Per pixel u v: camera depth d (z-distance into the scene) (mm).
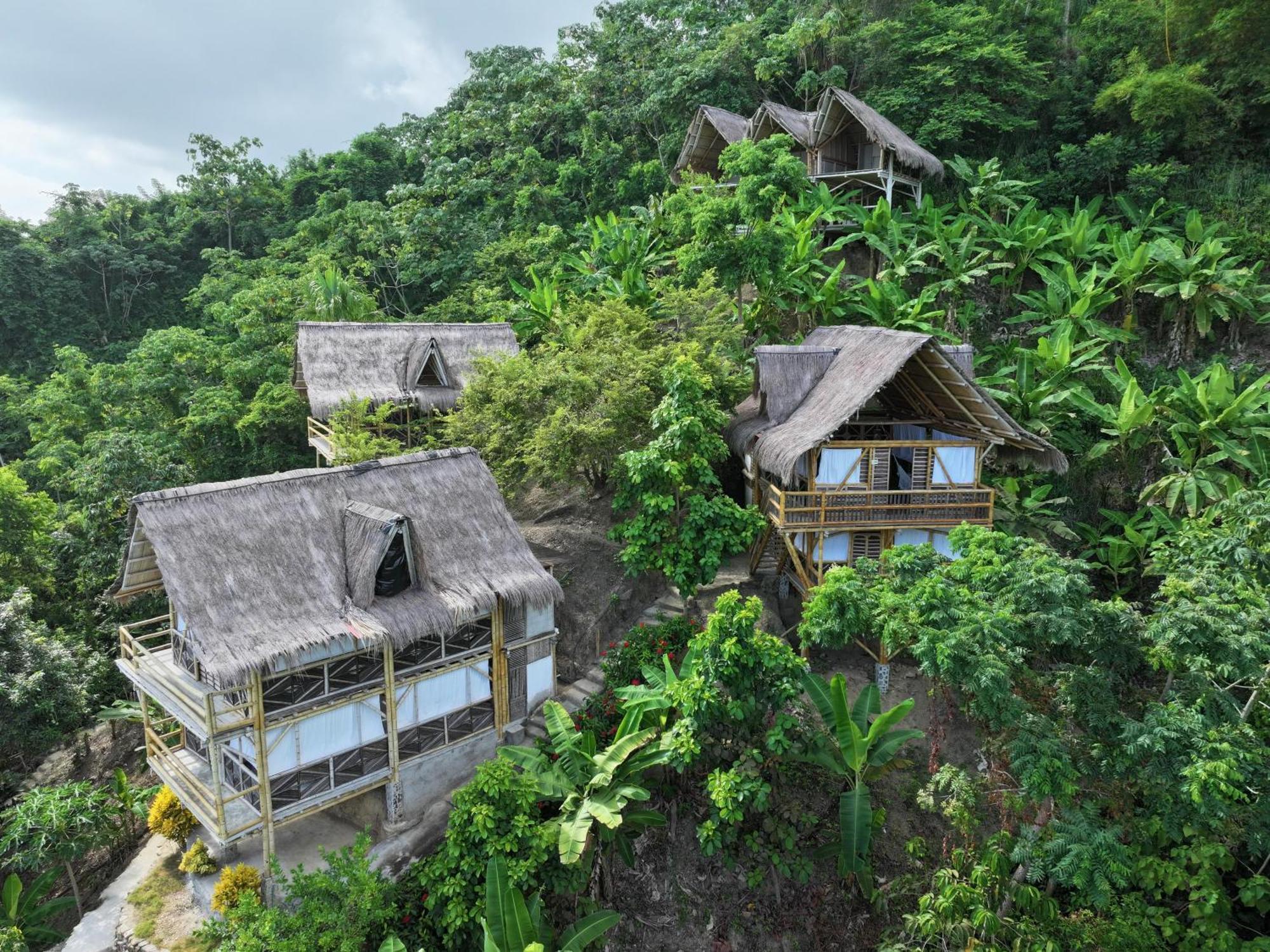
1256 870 12703
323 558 13953
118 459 23172
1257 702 12234
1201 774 9406
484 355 22578
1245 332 26625
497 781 12305
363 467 15242
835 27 34656
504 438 19328
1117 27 33625
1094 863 10531
